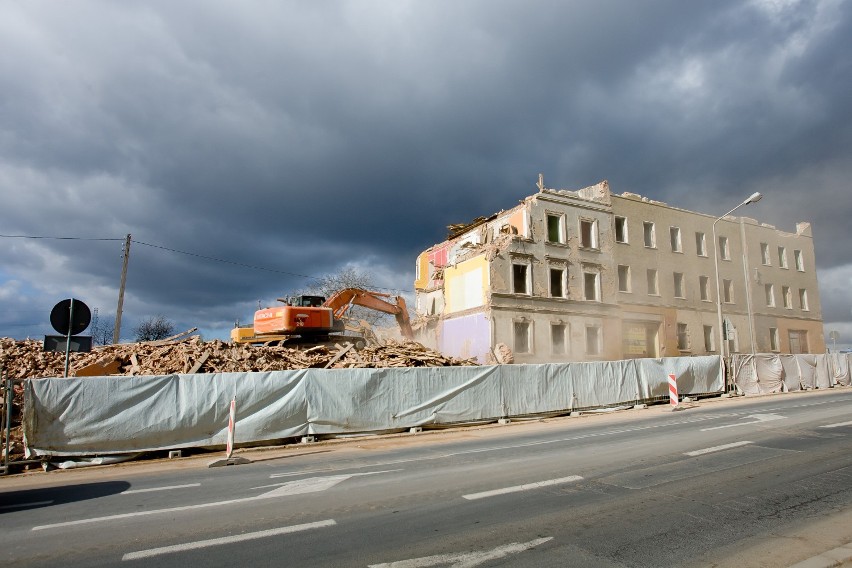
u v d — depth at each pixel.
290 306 22.80
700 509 6.21
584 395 19.67
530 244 32.12
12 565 4.75
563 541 5.17
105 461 10.92
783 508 6.23
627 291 35.44
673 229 39.03
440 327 34.88
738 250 41.62
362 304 28.22
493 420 17.14
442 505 6.52
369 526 5.70
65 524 6.04
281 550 4.99
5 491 8.34
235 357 17.66
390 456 10.80
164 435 11.76
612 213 35.72
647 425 14.54
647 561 4.65
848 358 31.12
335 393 14.29
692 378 23.70
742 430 12.54
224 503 6.86
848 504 6.36
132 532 5.65
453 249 39.28
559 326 32.47
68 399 10.88
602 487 7.30
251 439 12.86
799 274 45.06
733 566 4.54
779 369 27.30
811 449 9.90
